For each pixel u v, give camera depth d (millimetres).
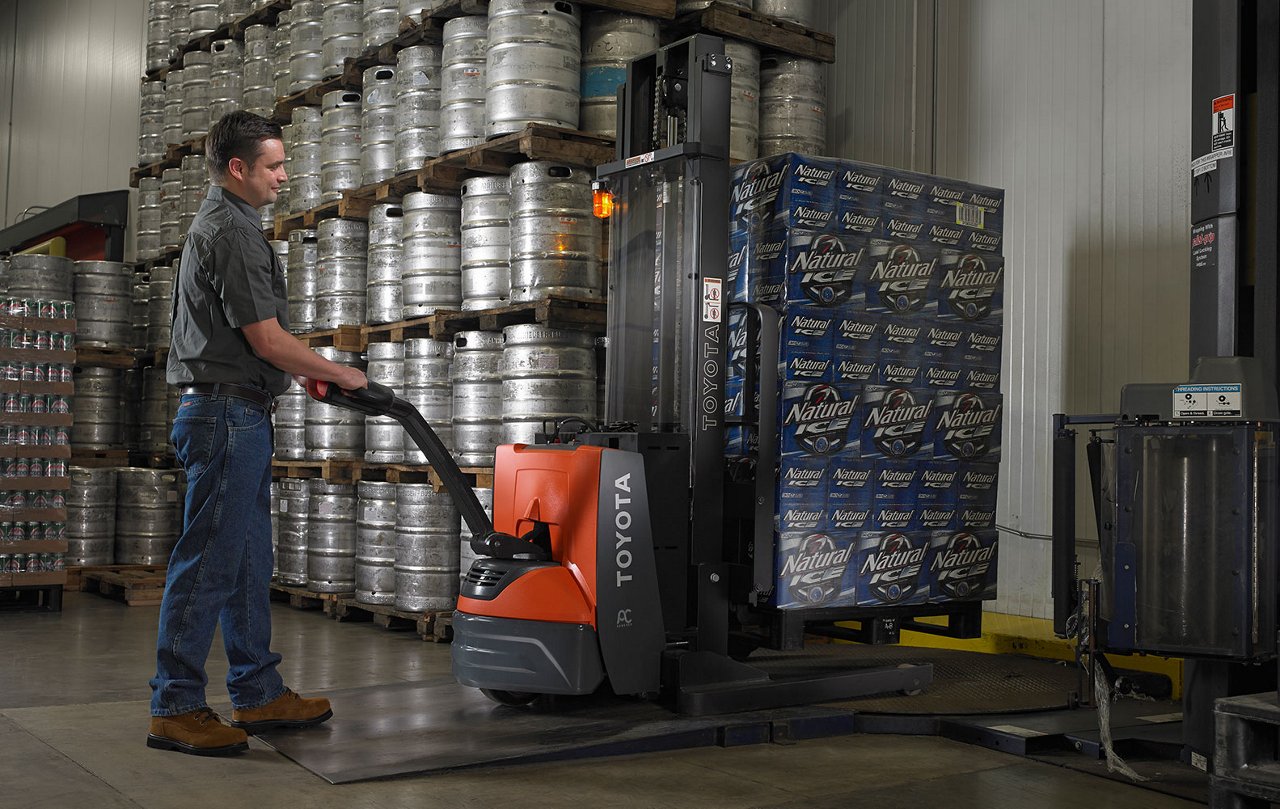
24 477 7035
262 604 3850
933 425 4820
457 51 6043
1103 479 3705
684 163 4387
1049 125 5914
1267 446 3432
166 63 10008
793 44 6125
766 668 4836
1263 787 2818
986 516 4984
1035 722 4199
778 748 3963
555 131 5582
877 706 4441
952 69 6348
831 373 4535
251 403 3641
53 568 7184
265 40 8180
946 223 4879
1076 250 5789
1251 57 3877
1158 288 5469
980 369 4965
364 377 3852
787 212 4461
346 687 4855
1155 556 3525
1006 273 6070
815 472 4496
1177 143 5422
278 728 3861
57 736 3807
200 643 3615
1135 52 5594
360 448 7051
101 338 9547
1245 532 3387
